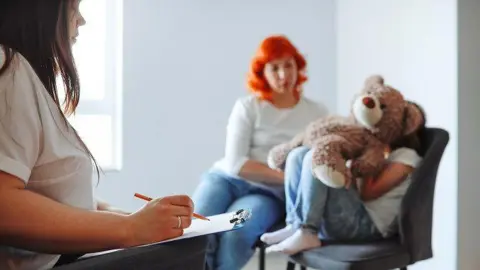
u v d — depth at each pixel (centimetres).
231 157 193
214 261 169
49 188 76
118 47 255
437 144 151
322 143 150
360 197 154
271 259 277
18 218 67
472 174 226
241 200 184
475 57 226
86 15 252
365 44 275
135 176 257
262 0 283
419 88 241
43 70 81
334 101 299
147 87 258
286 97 207
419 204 147
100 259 65
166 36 261
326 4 296
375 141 156
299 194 153
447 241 227
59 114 79
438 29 229
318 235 153
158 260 70
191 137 269
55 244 70
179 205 79
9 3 79
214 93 274
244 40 280
